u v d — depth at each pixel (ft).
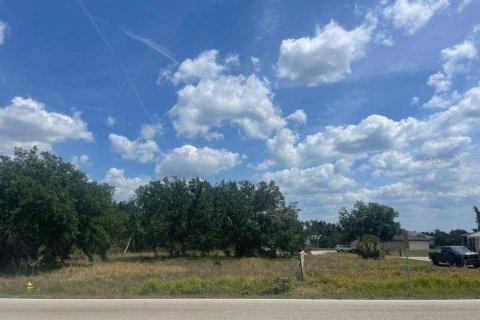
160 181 216.74
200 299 55.11
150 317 39.93
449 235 365.81
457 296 58.23
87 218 145.79
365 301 52.70
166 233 205.16
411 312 42.75
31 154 143.74
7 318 39.68
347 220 345.10
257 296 59.26
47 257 140.56
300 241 208.23
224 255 215.51
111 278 91.76
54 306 48.06
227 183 215.72
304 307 46.78
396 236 338.54
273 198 208.95
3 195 128.26
